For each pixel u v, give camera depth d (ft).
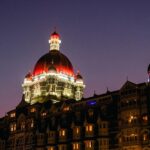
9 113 435.94
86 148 334.44
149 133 300.40
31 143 387.55
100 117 336.49
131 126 312.29
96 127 337.93
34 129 393.09
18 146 399.44
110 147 321.52
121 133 317.22
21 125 408.67
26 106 426.10
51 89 488.44
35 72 520.42
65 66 519.60
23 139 398.21
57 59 520.01
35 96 496.64
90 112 352.28
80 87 522.06
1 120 442.91
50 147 362.33
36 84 505.66
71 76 520.42
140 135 305.73
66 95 498.28
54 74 496.23
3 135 422.82
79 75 530.27
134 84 325.62
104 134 328.29
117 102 338.34
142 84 323.57
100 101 360.07
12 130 416.05
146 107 310.86
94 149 330.54
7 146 411.75
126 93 328.29
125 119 319.47
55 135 366.63
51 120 384.68
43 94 489.26
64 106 387.55
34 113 406.41
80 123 351.67
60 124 369.50
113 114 334.24
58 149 355.36
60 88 495.82
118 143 317.83
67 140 354.74
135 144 304.50
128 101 323.78
